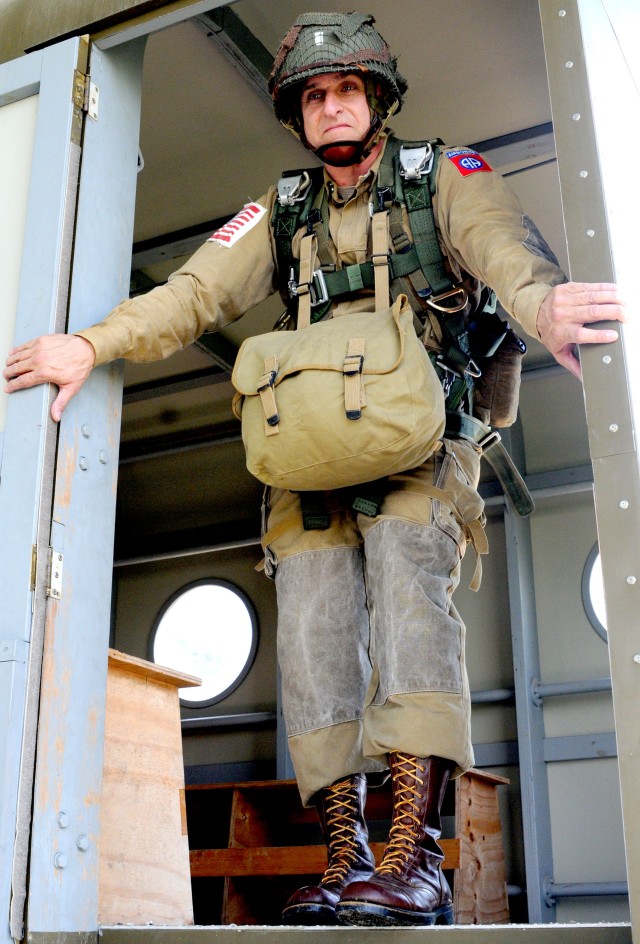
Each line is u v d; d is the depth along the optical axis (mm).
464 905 3803
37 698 1893
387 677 1883
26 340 2111
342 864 1924
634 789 1399
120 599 5984
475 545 2129
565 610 4961
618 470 1542
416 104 3352
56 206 2191
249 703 5422
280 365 2002
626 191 1845
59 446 2049
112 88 2404
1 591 1937
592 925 1436
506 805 4762
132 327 2117
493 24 3000
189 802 4754
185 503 5887
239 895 4102
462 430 2131
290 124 2309
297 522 2143
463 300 2127
